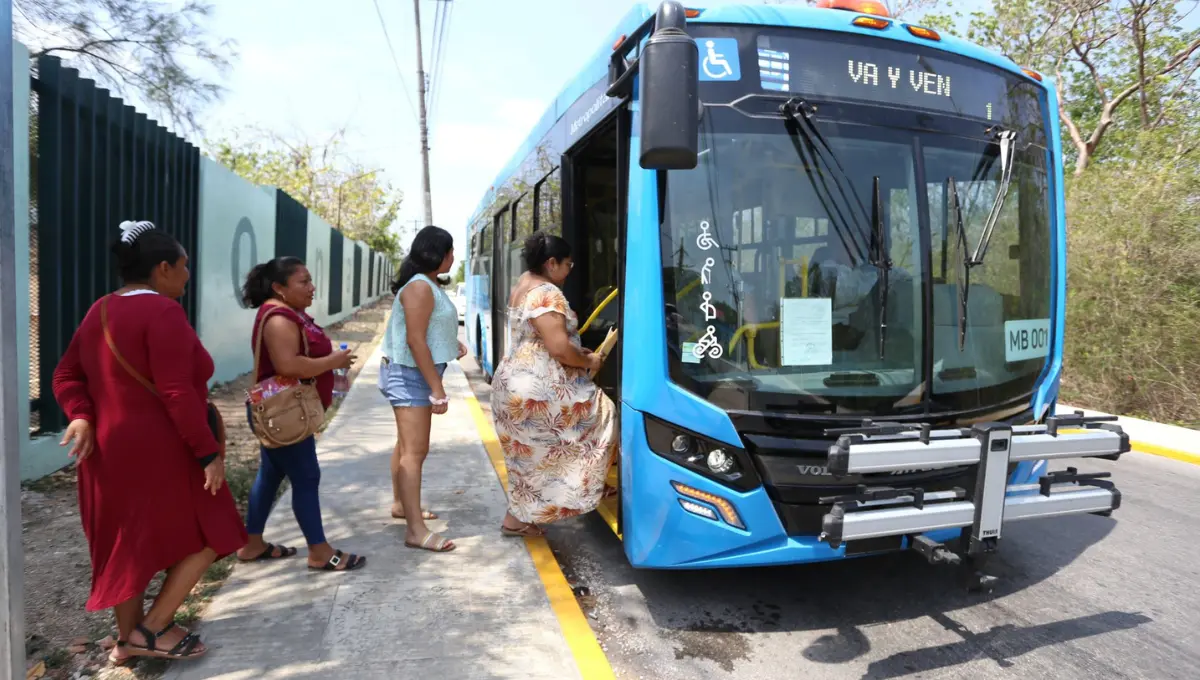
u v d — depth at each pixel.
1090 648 3.57
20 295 5.27
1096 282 10.13
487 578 4.10
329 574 4.11
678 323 3.51
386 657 3.26
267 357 3.84
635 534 3.68
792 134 3.65
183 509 2.96
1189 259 9.41
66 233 5.72
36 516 4.85
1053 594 4.19
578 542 5.00
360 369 12.74
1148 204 9.65
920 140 3.83
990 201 3.97
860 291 3.64
